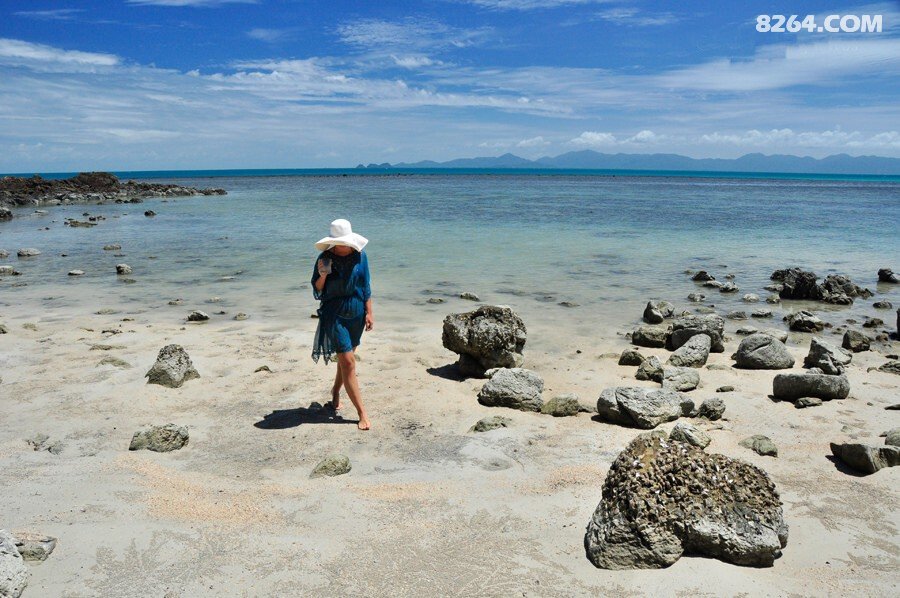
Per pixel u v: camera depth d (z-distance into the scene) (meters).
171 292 13.38
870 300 14.11
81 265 16.97
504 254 19.28
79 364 7.85
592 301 12.96
